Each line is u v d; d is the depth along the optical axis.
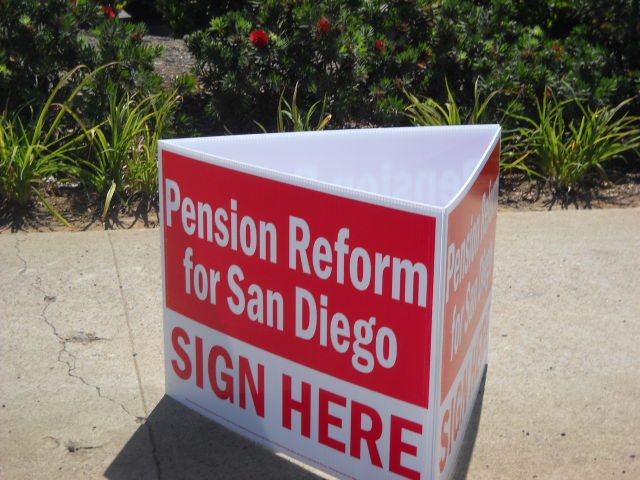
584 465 1.35
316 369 1.24
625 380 1.60
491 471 1.33
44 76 2.59
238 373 1.35
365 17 2.90
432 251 1.08
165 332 1.47
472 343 1.36
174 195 1.36
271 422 1.33
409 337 1.13
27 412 1.46
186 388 1.46
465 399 1.35
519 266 2.08
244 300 1.31
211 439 1.40
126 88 2.58
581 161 2.58
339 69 2.73
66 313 1.80
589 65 2.79
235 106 2.72
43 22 2.58
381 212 1.11
